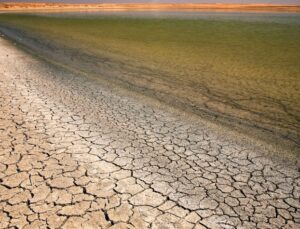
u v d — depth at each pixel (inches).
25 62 423.2
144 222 116.1
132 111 242.2
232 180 147.4
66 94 280.1
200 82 347.3
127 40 764.6
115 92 295.0
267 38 882.8
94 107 247.9
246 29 1180.5
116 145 181.3
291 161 167.9
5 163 156.2
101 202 127.4
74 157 164.9
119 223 115.3
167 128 210.1
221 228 114.5
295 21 1713.8
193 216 120.4
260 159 169.2
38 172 148.9
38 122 211.5
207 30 1111.6
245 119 233.0
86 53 539.8
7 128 199.3
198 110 251.0
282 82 355.6
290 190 140.6
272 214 123.6
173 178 147.6
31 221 115.6
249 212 124.3
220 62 484.4
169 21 1573.6
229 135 201.5
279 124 224.4
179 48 643.5
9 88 288.5
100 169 153.3
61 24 1229.7
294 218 121.5
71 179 143.8
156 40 780.0
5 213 119.6
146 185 140.7
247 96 295.3
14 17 1659.7
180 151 176.4
